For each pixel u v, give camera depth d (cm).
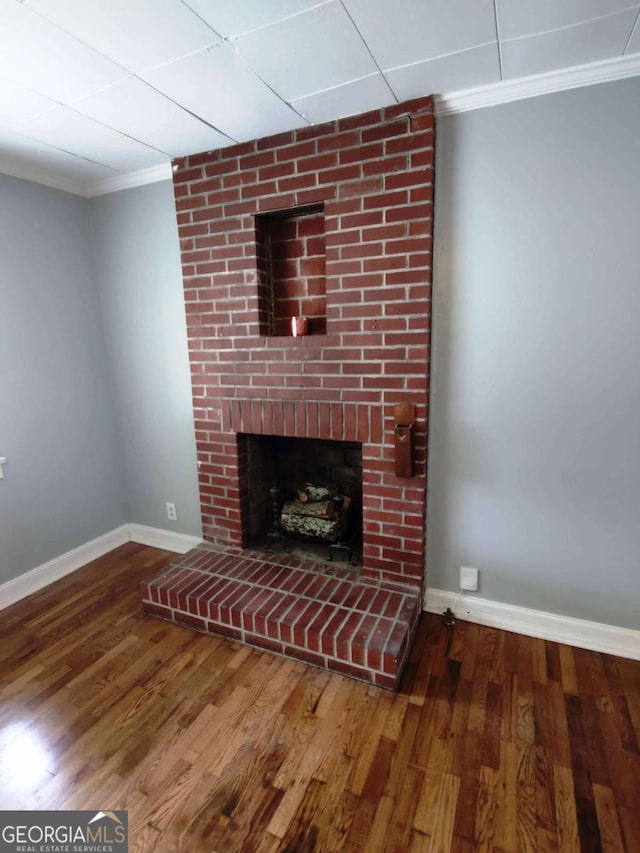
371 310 192
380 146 179
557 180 163
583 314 168
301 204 198
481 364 186
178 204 227
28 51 135
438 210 181
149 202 243
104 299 275
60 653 194
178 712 161
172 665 185
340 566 230
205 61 142
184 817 125
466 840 118
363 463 207
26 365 239
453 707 160
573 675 173
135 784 135
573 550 186
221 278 224
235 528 251
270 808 127
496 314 180
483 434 192
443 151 176
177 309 250
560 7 121
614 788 130
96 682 177
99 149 209
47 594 241
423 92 166
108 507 292
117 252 262
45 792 133
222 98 166
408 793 130
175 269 245
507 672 176
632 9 122
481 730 150
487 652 188
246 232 213
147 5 115
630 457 171
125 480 301
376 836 119
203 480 256
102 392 284
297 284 221
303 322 212
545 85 158
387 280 187
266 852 117
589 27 130
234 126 189
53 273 249
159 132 193
